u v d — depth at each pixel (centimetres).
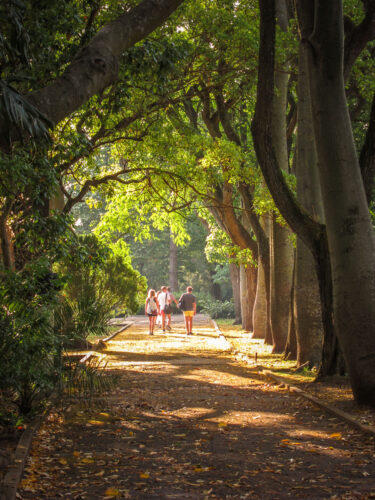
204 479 516
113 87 1098
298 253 1429
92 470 543
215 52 1508
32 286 688
